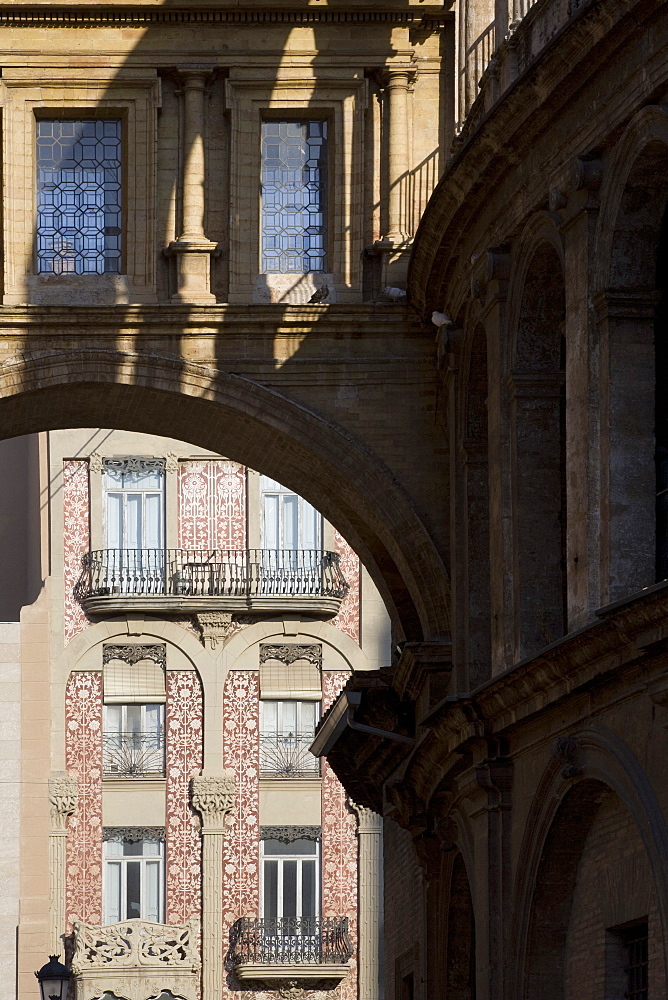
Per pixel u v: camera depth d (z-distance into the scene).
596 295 23.95
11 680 56.03
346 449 32.28
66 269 32.75
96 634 56.66
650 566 23.39
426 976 33.66
